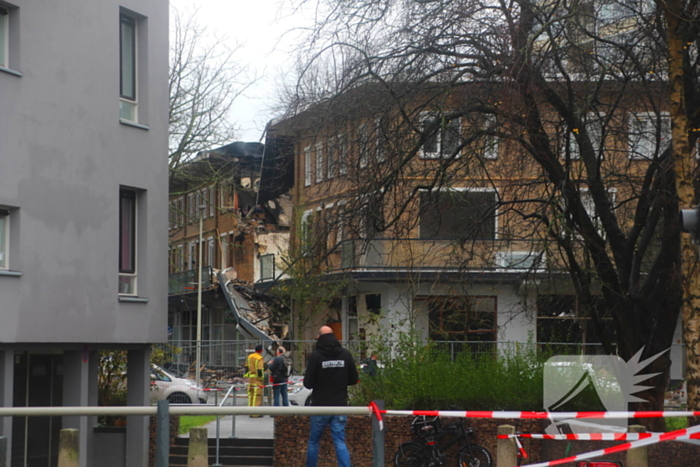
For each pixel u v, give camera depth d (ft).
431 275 61.05
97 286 56.70
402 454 51.78
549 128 52.08
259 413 24.22
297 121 53.52
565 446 37.73
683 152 39.17
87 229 56.13
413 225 55.21
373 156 51.06
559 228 53.47
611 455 31.78
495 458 52.16
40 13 53.47
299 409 24.39
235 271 156.04
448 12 48.44
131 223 61.05
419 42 49.62
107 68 58.08
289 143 57.47
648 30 49.24
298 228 109.50
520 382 58.34
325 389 39.73
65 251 54.49
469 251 56.75
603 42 50.39
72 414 23.99
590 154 51.62
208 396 82.38
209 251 175.42
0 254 51.42
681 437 30.22
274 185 144.25
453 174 51.39
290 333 126.41
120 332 58.49
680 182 39.09
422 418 51.93
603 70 50.03
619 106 52.54
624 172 55.67
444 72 49.73
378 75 50.19
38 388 56.44
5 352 50.78
